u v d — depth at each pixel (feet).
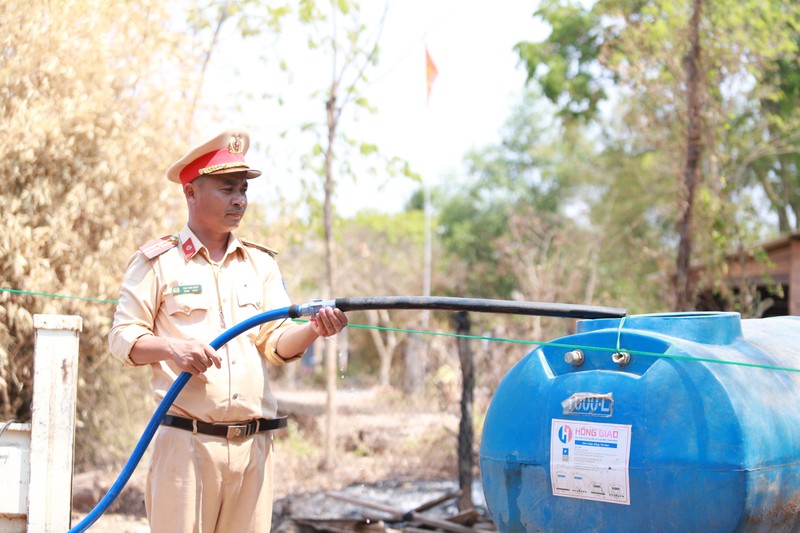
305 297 80.74
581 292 67.26
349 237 90.68
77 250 21.83
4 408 21.08
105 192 21.26
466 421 22.02
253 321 9.90
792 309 34.60
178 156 23.13
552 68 52.47
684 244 31.19
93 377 23.15
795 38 38.52
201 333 10.36
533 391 10.13
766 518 9.32
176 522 10.02
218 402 10.11
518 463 10.07
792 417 9.73
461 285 89.81
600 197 95.35
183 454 10.06
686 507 9.04
